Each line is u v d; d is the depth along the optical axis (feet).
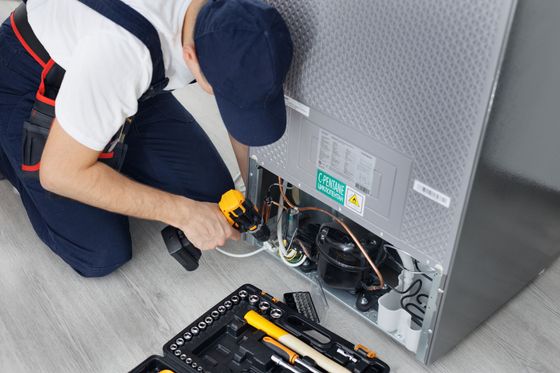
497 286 5.22
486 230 4.46
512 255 5.09
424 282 5.28
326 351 4.99
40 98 4.80
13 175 6.01
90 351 5.18
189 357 4.85
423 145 4.11
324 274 5.41
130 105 4.33
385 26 3.97
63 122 4.24
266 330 5.05
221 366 4.87
